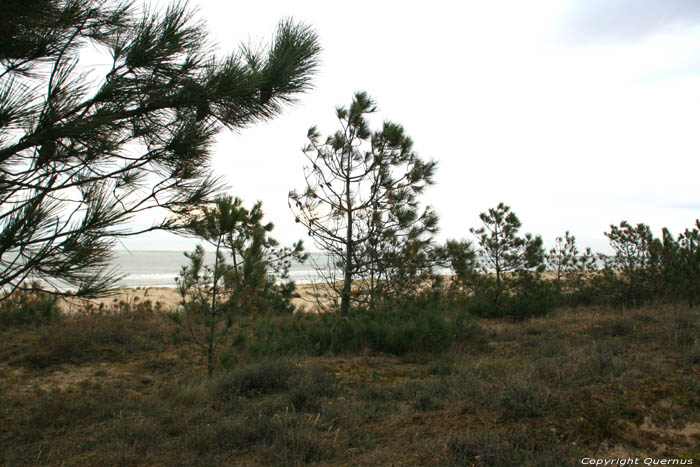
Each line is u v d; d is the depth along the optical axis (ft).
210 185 11.13
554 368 16.55
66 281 8.39
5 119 7.11
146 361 23.17
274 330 28.48
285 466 9.98
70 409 14.82
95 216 8.63
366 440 11.51
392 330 26.23
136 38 9.09
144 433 12.55
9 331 28.40
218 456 10.80
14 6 7.37
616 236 45.42
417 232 29.07
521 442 9.95
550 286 44.39
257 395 16.72
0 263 7.73
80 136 8.33
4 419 14.33
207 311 20.49
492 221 42.50
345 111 29.14
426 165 29.01
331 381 17.88
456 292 42.06
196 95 9.81
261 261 20.42
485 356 24.03
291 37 11.93
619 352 20.35
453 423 11.94
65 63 8.64
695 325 26.43
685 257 39.42
